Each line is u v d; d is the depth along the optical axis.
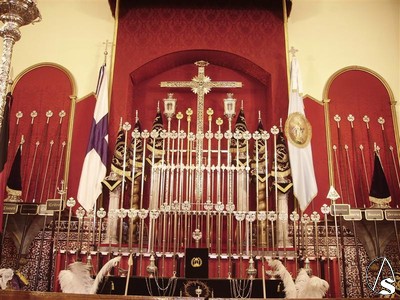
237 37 10.72
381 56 10.76
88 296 3.78
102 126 9.53
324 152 9.98
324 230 9.21
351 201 9.72
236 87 10.26
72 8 11.07
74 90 10.42
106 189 9.58
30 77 10.53
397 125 10.20
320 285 5.86
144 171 9.53
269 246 8.79
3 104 5.08
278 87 10.37
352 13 11.05
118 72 10.46
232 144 9.79
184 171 9.91
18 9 5.29
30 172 9.91
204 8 10.91
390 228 8.98
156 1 10.77
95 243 8.80
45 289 8.85
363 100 10.41
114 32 10.69
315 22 11.00
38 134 10.15
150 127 10.65
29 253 9.12
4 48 5.23
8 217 8.95
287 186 8.84
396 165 9.94
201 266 6.62
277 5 10.88
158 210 8.50
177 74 11.05
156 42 10.68
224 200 9.77
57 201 8.08
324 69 10.68
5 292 3.72
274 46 10.65
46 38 10.87
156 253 8.04
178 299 4.05
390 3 11.05
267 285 6.39
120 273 7.48
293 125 9.27
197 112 9.91
